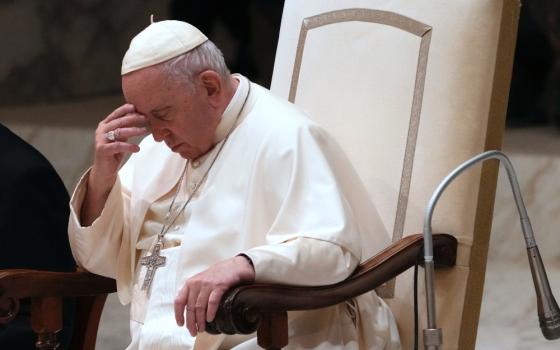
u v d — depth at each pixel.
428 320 8.85
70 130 25.98
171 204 10.60
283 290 8.80
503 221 22.09
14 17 31.31
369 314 9.84
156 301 10.16
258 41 31.84
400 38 10.59
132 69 9.83
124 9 32.59
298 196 9.64
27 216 11.79
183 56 9.86
